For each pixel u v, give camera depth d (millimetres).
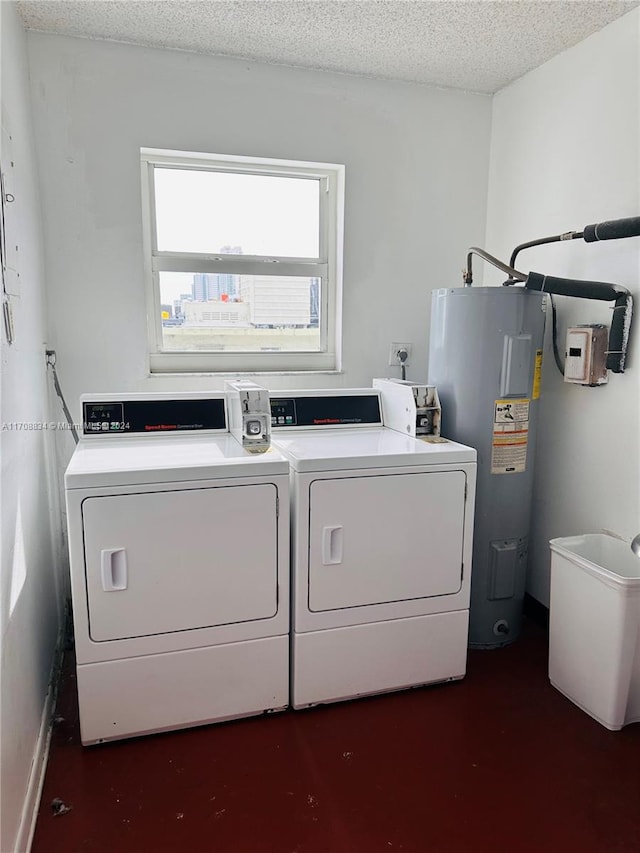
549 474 2500
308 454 1884
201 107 2381
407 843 1446
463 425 2252
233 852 1419
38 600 1838
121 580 1676
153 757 1722
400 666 2033
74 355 2381
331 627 1918
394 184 2695
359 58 2400
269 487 1791
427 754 1754
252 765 1697
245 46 2303
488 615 2354
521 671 2211
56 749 1749
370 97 2596
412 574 1994
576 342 2178
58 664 2174
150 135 2338
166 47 2303
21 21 2059
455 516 2021
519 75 2555
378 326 2777
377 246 2717
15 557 1482
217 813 1529
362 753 1755
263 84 2443
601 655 1868
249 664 1858
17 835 1338
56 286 2320
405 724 1893
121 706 1740
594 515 2256
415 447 2029
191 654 1786
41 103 2203
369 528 1911
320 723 1889
